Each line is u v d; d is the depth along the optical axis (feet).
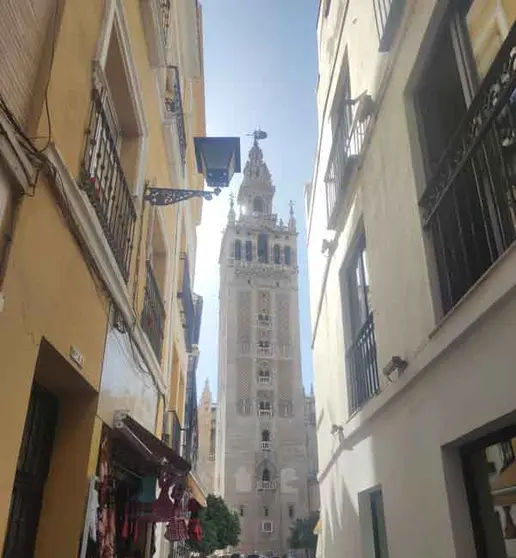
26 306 9.96
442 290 14.40
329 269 30.40
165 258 29.63
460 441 12.90
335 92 28.60
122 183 17.37
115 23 16.53
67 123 12.08
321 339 34.40
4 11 9.29
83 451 14.57
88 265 13.98
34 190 10.04
